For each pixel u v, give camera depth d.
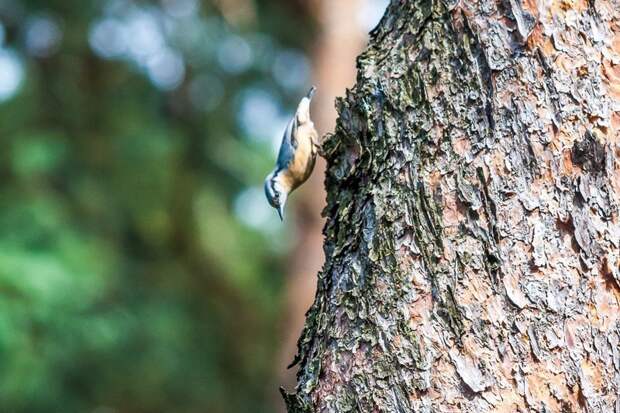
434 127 3.39
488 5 3.39
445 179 3.34
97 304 11.67
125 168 12.73
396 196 3.41
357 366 3.35
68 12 12.68
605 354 3.20
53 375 10.66
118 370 12.27
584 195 3.25
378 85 3.55
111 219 12.73
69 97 12.76
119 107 12.95
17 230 9.89
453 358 3.23
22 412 10.36
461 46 3.41
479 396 3.20
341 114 3.71
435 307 3.28
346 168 3.72
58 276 9.41
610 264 3.23
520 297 3.22
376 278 3.38
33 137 11.25
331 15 10.55
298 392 3.51
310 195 10.16
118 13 12.91
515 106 3.31
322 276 3.62
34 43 12.84
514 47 3.34
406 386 3.26
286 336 10.16
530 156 3.28
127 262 13.13
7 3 12.56
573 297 3.21
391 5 3.80
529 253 3.24
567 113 3.28
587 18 3.34
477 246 3.28
